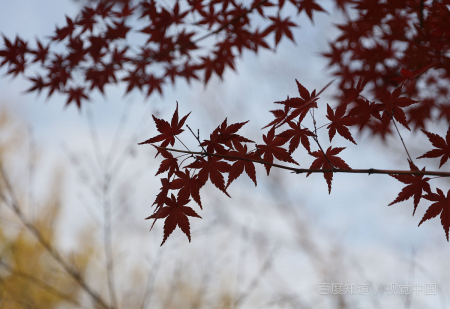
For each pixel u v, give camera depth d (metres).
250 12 2.71
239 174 1.60
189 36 2.94
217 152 1.54
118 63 3.12
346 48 3.10
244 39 2.99
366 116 1.58
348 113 1.59
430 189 1.47
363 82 1.57
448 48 2.19
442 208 1.47
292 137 1.62
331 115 1.62
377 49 2.70
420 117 2.93
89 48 2.92
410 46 2.47
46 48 2.95
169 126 1.52
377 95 2.79
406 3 2.37
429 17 2.21
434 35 2.14
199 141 1.52
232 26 2.89
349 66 3.12
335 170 1.53
